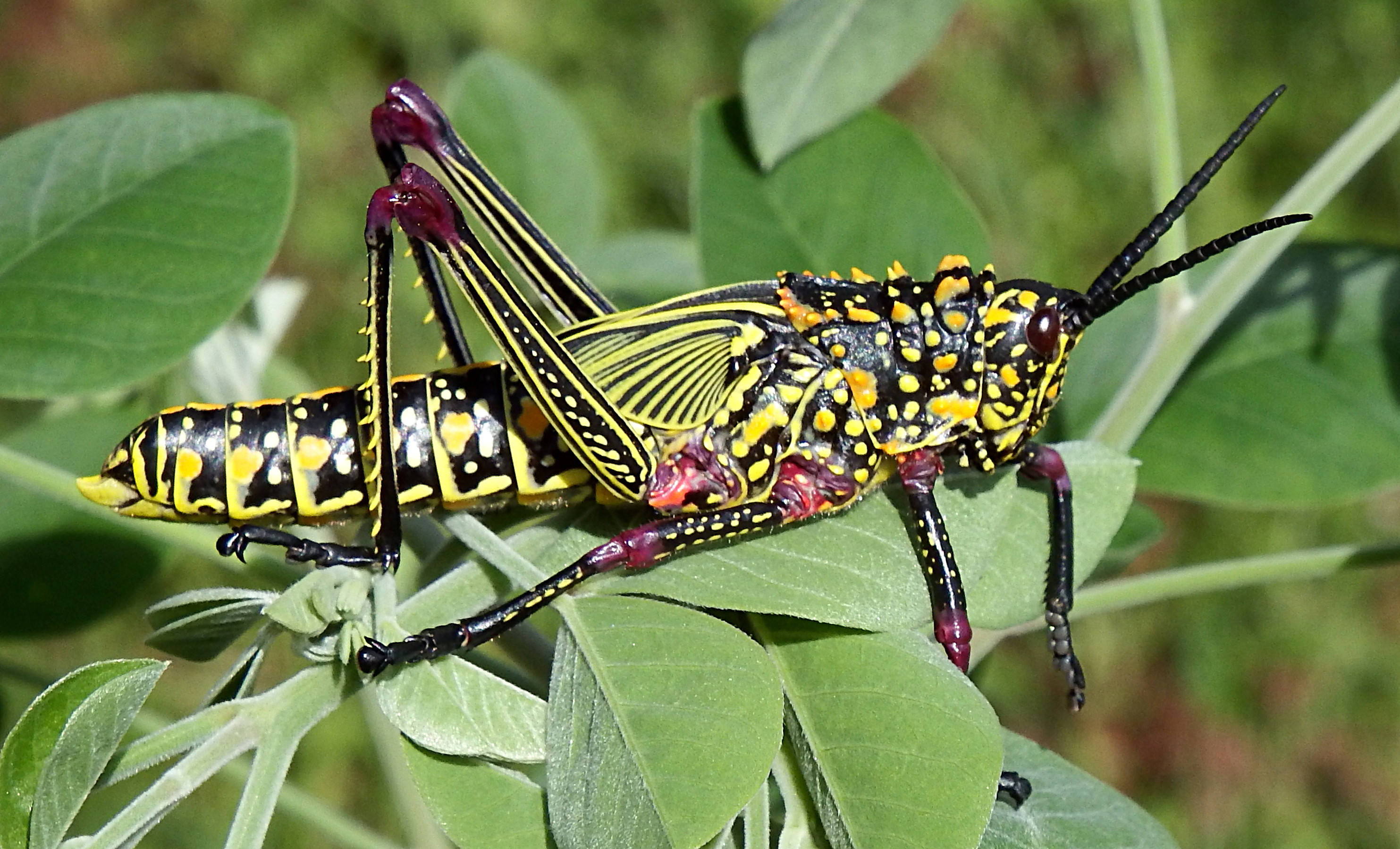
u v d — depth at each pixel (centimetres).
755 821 21
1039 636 48
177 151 24
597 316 24
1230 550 49
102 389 23
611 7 57
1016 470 23
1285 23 57
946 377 23
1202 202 55
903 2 25
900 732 21
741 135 25
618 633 22
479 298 23
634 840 21
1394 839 46
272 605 21
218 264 23
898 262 24
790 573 22
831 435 23
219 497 23
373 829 44
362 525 23
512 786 21
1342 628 48
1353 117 56
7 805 21
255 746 21
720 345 23
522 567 22
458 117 27
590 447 23
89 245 23
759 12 57
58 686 21
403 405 23
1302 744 47
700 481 23
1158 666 48
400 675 22
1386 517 49
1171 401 25
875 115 25
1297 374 25
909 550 23
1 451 23
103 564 25
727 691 21
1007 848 22
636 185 56
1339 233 54
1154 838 22
